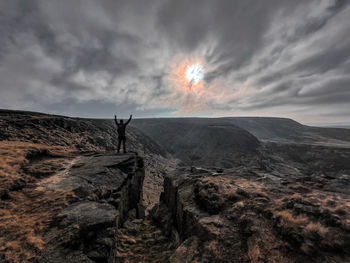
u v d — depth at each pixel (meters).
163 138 124.00
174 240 8.05
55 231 5.13
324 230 4.33
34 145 14.70
